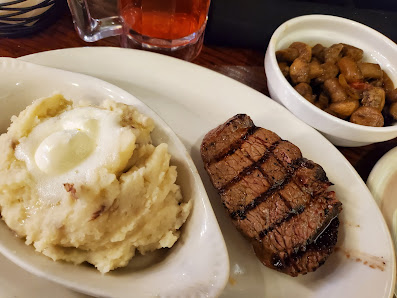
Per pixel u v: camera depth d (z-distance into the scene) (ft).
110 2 0.89
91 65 0.72
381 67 0.78
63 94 0.64
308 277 0.59
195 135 0.71
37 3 0.76
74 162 0.51
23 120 0.54
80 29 0.82
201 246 0.51
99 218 0.48
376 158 0.76
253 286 0.57
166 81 0.74
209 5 0.80
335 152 0.68
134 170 0.52
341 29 0.80
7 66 0.61
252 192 0.61
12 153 0.52
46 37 0.83
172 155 0.59
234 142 0.66
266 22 0.82
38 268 0.46
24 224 0.49
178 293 0.47
